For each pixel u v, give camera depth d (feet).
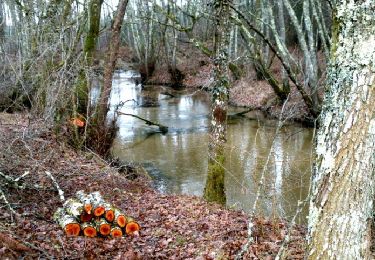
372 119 11.87
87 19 48.57
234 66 88.07
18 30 62.44
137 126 63.72
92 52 45.11
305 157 44.78
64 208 22.63
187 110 79.46
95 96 46.50
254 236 21.88
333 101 12.36
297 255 19.16
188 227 23.71
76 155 36.76
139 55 126.52
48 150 33.99
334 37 12.58
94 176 32.48
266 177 38.55
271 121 65.82
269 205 31.89
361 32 11.79
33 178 27.35
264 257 19.34
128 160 46.09
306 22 65.31
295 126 60.08
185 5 119.03
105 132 41.73
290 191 34.99
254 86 84.99
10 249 17.02
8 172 26.43
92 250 19.54
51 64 39.60
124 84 119.44
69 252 18.95
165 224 24.16
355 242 12.26
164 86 116.67
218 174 30.78
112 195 29.37
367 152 11.96
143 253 20.04
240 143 52.11
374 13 11.67
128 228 22.16
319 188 12.62
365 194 12.16
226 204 31.86
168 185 38.60
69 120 39.47
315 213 12.72
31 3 53.16
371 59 11.73
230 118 69.82
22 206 23.15
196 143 53.16
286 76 68.08
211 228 23.44
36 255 17.72
